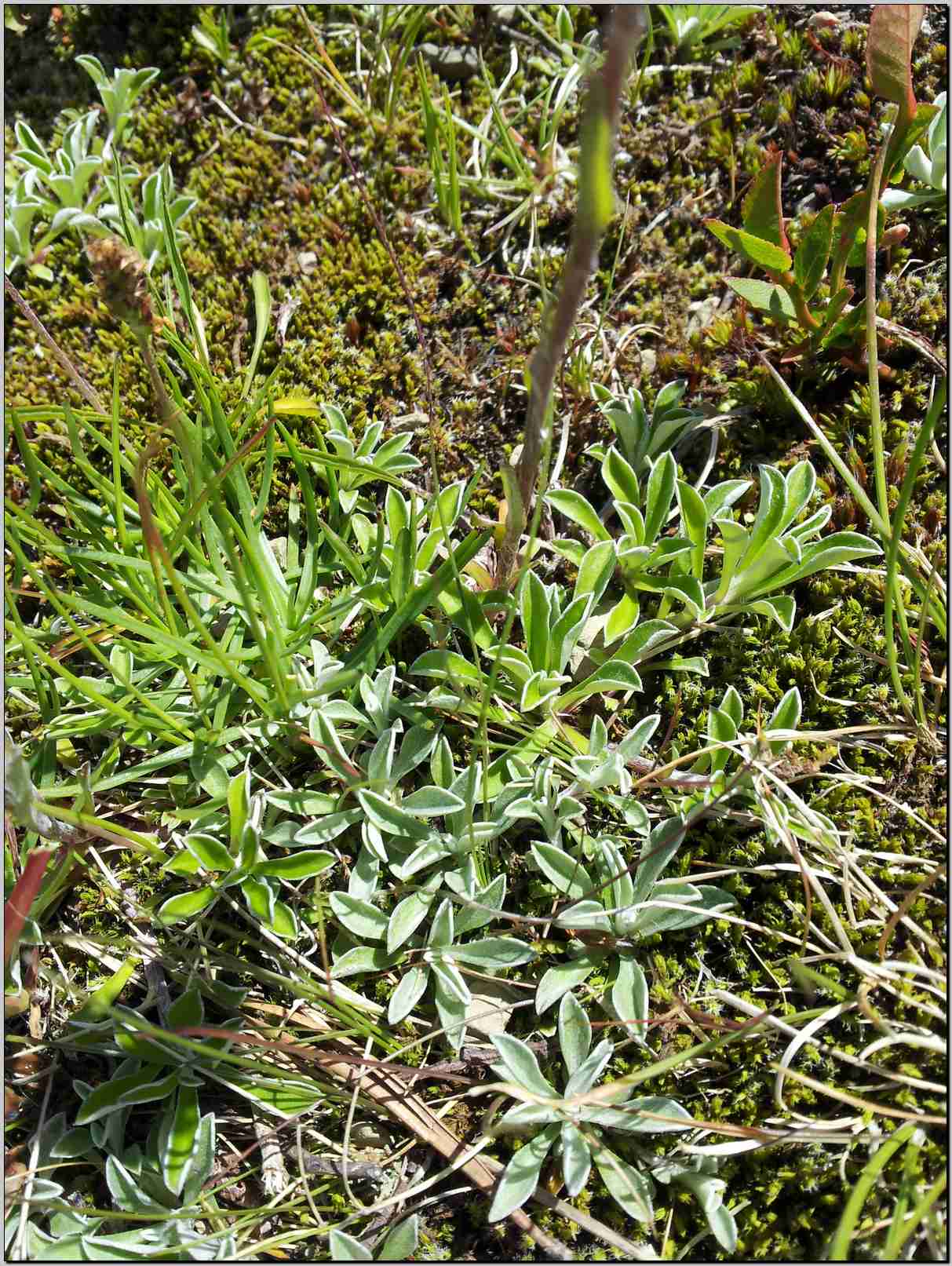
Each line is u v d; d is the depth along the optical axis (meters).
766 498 0.19
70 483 0.22
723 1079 0.17
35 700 0.21
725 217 0.24
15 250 0.24
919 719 0.19
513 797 0.18
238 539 0.17
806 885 0.17
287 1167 0.17
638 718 0.20
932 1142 0.16
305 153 0.26
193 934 0.19
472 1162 0.17
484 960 0.17
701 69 0.25
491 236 0.25
